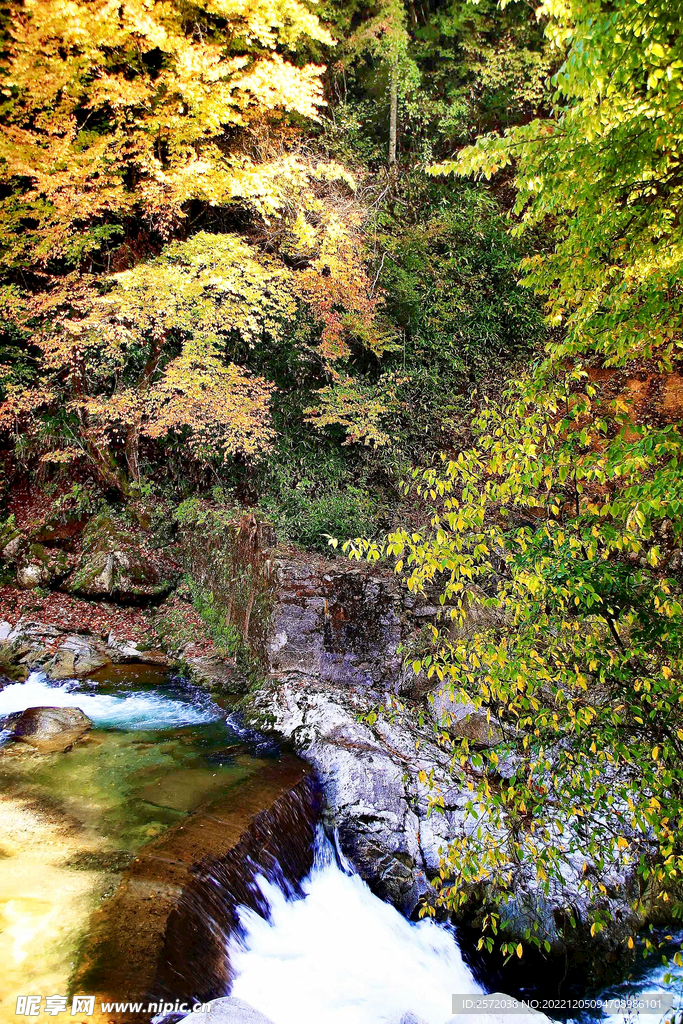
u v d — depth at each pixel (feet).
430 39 49.75
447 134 47.32
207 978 13.00
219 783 19.75
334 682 26.00
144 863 14.90
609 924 18.95
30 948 12.04
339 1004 14.42
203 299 31.35
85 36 27.58
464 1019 13.80
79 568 33.30
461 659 13.03
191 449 37.63
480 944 13.42
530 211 19.34
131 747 22.21
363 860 19.77
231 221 40.40
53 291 33.19
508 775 22.54
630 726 13.69
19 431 38.45
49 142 30.32
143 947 12.19
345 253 34.68
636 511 11.20
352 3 45.62
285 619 26.17
